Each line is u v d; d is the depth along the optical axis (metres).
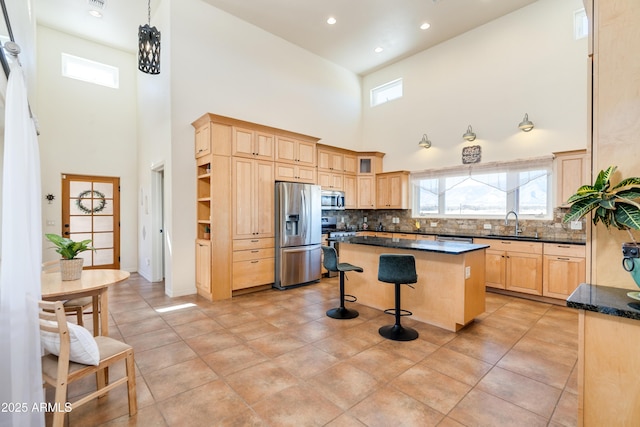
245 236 4.46
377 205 6.65
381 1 4.57
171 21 4.31
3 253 1.52
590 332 1.40
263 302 4.12
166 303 4.06
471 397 2.03
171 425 1.79
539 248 4.12
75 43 5.59
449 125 5.70
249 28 5.13
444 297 3.21
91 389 2.18
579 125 4.28
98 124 5.85
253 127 4.56
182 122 4.40
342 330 3.17
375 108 7.00
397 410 1.90
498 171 5.06
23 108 1.65
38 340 1.55
